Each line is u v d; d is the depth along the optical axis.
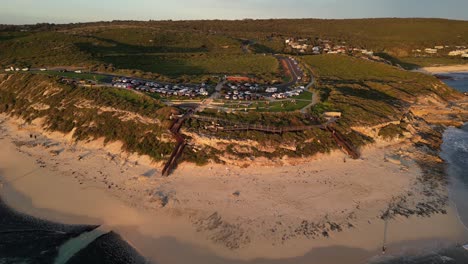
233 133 63.34
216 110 72.00
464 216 49.81
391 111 83.81
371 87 107.00
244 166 59.69
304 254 41.97
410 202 52.62
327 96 87.69
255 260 41.06
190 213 49.16
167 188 54.88
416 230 46.53
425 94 106.31
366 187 56.00
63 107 81.00
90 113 75.81
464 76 167.75
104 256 41.97
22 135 77.31
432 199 53.59
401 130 76.56
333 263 40.72
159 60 137.62
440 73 176.12
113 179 58.12
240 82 101.00
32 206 51.94
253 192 53.66
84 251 42.75
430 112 95.94
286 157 61.31
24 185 57.62
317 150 63.97
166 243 43.91
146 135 66.50
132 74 103.12
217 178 57.16
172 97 80.19
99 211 50.31
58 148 70.06
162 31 197.62
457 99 114.19
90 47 151.12
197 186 55.19
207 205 50.72
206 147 62.12
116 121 71.81
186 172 58.78
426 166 64.50
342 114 75.69
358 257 41.69
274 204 50.88
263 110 73.25
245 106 75.38
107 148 67.69
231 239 44.31
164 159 61.25
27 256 41.88
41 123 80.06
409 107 94.75
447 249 43.41
